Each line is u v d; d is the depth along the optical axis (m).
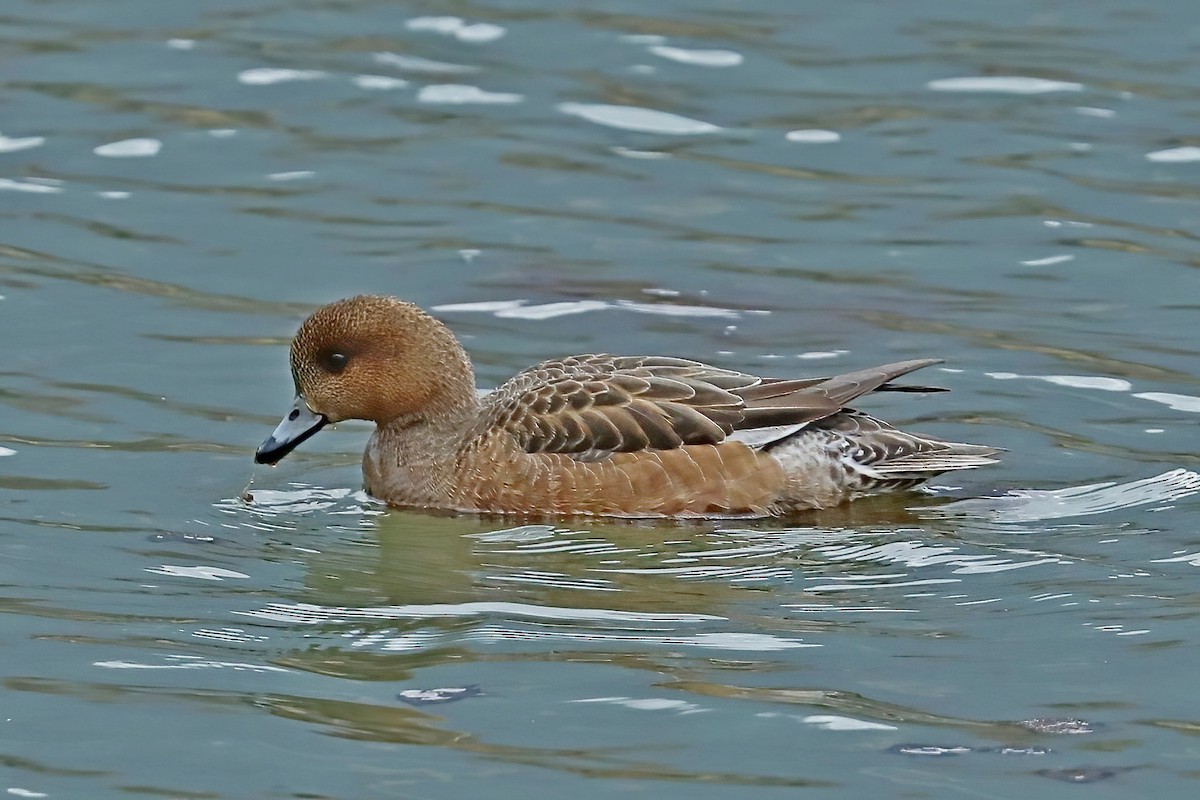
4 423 14.73
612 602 11.88
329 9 24.78
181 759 9.66
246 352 16.36
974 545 12.87
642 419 13.80
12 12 24.50
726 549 12.98
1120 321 16.94
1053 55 23.30
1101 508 13.47
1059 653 10.95
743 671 10.73
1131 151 20.72
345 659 10.90
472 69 22.98
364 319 14.30
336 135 21.27
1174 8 24.80
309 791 9.36
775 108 21.97
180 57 23.16
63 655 10.89
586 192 20.02
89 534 12.88
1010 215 19.31
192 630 11.32
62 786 9.38
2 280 17.53
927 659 10.89
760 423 13.77
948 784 9.41
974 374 15.88
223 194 19.78
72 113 21.53
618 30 24.14
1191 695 10.34
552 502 13.81
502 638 11.26
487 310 17.33
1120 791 9.34
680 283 17.94
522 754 9.72
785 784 9.41
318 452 15.30
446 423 14.31
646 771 9.54
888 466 13.77
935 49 23.56
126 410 15.13
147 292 17.50
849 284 17.91
